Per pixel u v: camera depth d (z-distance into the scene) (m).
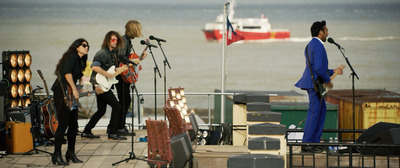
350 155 14.38
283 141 14.40
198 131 19.72
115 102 19.17
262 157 12.32
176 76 115.56
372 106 28.25
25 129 17.64
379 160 14.60
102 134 20.66
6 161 16.69
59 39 198.62
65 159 16.94
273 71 129.25
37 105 18.72
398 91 102.31
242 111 19.91
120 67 18.61
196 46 183.12
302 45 192.62
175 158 14.35
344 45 184.38
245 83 111.75
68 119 16.05
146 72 117.44
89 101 57.50
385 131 14.73
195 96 82.19
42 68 123.31
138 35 19.20
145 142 19.28
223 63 25.50
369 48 175.25
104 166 15.97
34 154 17.62
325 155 14.80
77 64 15.93
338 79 115.12
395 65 135.25
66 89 15.70
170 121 16.44
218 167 14.51
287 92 34.06
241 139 19.81
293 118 26.23
